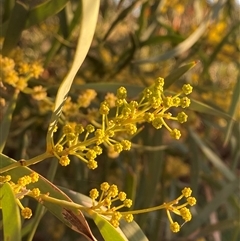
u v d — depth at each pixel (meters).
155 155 0.57
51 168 0.42
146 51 0.90
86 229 0.32
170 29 0.69
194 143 0.65
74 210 0.32
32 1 0.67
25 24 0.44
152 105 0.29
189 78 0.83
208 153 0.65
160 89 0.29
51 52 0.54
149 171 0.56
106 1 0.82
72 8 0.61
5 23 0.45
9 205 0.29
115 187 0.30
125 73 0.64
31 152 0.67
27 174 0.33
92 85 0.45
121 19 0.58
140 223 0.55
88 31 0.32
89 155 0.29
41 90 0.43
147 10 0.70
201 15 0.83
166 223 0.69
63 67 0.69
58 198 0.33
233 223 0.60
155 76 0.69
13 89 0.50
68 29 0.54
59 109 0.31
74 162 0.61
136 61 0.52
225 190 0.61
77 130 0.30
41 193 0.33
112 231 0.31
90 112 0.42
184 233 0.62
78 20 0.52
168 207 0.30
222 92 0.68
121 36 0.86
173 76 0.40
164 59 0.52
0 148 0.40
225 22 0.78
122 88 0.30
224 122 0.84
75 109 0.42
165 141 0.74
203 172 0.71
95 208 0.30
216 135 0.95
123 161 0.66
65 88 0.31
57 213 0.32
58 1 0.43
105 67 0.63
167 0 0.72
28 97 0.58
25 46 0.82
